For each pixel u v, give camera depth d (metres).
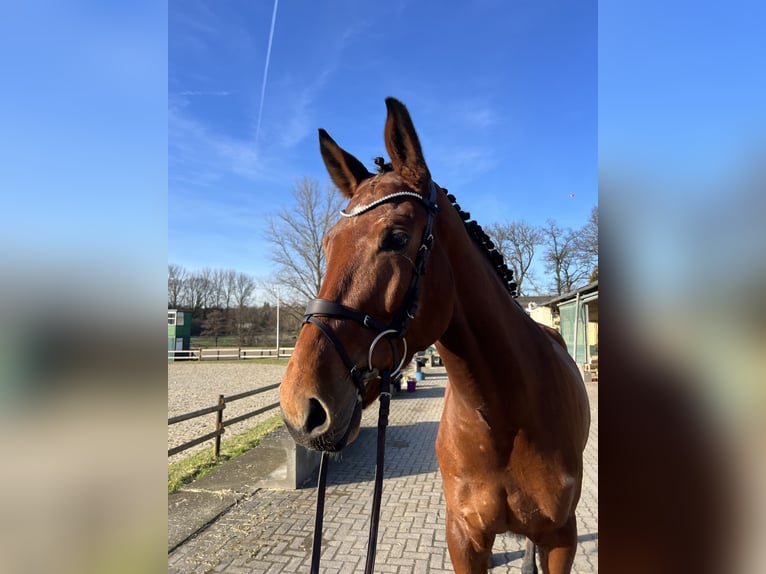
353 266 1.37
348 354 1.28
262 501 4.64
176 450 5.07
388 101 1.50
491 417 1.71
